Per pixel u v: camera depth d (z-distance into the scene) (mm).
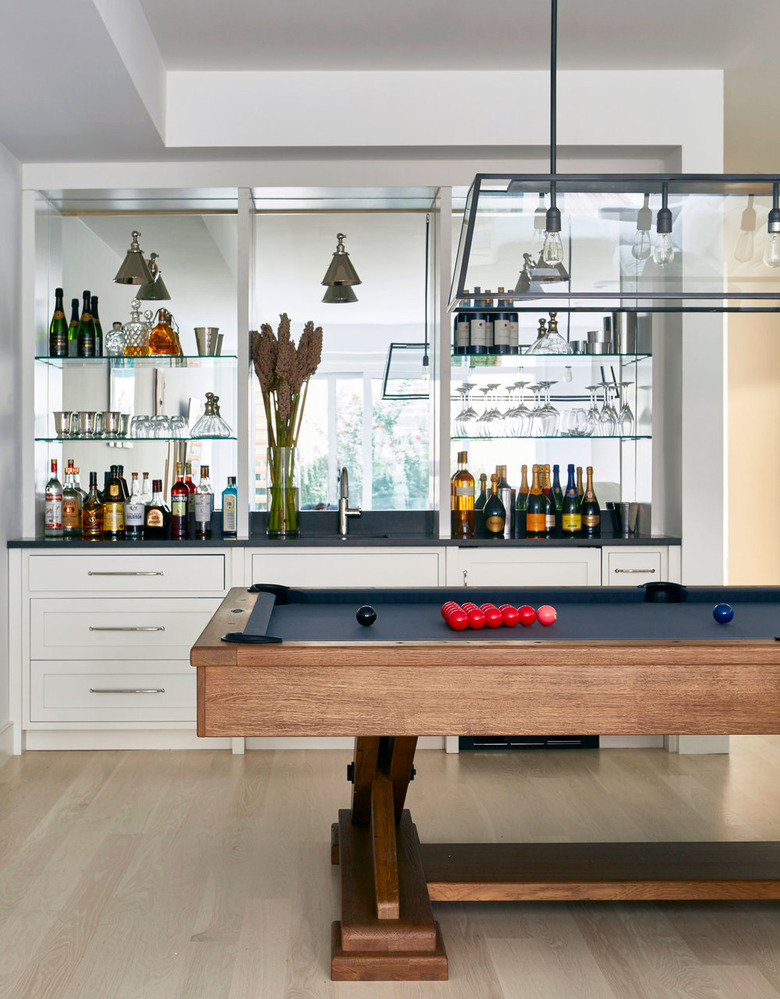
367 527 4945
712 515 4320
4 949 2408
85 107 3691
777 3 3535
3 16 2875
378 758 2977
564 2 3514
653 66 4168
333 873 2895
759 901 2734
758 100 4508
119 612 4230
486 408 4832
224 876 2867
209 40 3846
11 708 4227
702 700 2268
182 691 4234
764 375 6789
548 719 2252
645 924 2584
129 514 4562
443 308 4473
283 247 4902
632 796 3629
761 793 3666
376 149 4273
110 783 3787
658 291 2664
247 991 2217
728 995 2201
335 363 4941
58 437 4555
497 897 2555
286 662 2213
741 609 2990
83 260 4793
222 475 4855
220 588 4242
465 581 4289
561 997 2191
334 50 3959
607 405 4789
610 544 4312
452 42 3881
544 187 2535
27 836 3195
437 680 2240
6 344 4207
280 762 4082
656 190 2543
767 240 2596
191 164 4426
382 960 2273
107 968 2314
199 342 4668
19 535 4410
